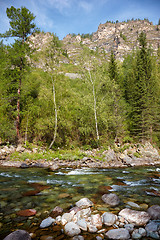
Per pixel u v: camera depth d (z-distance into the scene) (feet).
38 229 12.58
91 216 14.56
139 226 13.50
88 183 27.14
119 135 77.97
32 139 68.69
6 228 12.64
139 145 67.67
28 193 21.21
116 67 110.83
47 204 17.72
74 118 76.59
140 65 91.09
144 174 36.06
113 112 76.18
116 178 31.48
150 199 19.76
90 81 74.54
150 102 78.38
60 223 13.62
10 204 17.42
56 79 68.74
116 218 14.38
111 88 76.43
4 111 65.57
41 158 51.67
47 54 64.34
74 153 58.95
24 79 67.10
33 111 68.28
